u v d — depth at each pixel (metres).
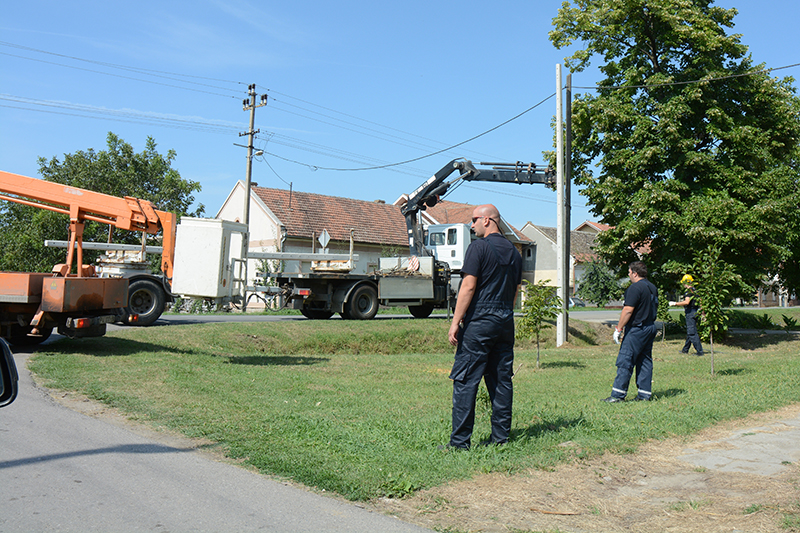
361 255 36.38
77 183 33.59
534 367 11.58
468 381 4.93
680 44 19.27
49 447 4.84
